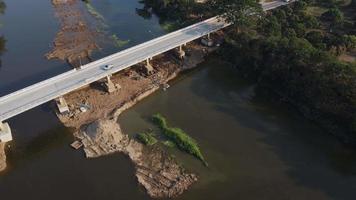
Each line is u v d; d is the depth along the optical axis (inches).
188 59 5073.8
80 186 3395.7
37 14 6451.8
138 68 4857.3
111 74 4446.4
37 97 3964.1
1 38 5713.6
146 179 3437.5
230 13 5157.5
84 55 5265.8
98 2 6909.5
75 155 3693.4
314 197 3329.2
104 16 6412.4
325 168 3592.5
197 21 5792.3
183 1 6102.4
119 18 6358.3
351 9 6102.4
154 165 3575.3
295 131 3993.6
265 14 5472.4
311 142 3863.2
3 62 5142.7
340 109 3880.4
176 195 3307.1
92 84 4542.3
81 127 3988.7
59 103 4168.3
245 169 3572.8
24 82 4734.3
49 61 5147.6
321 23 5620.1
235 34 5128.0
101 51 5369.1
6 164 3622.0
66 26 6043.3
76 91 4426.7
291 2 6151.6
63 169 3560.5
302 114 4188.0
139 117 4146.2
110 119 4052.7
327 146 3816.4
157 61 5024.6
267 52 4623.5
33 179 3479.3
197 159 3649.1
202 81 4734.3
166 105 4335.6
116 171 3521.2
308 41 4842.5
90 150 3718.0
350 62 4527.6
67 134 3917.3
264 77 4613.7
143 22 6225.4
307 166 3612.2
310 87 4156.0
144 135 3860.7
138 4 6870.1
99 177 3469.5
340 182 3464.6
